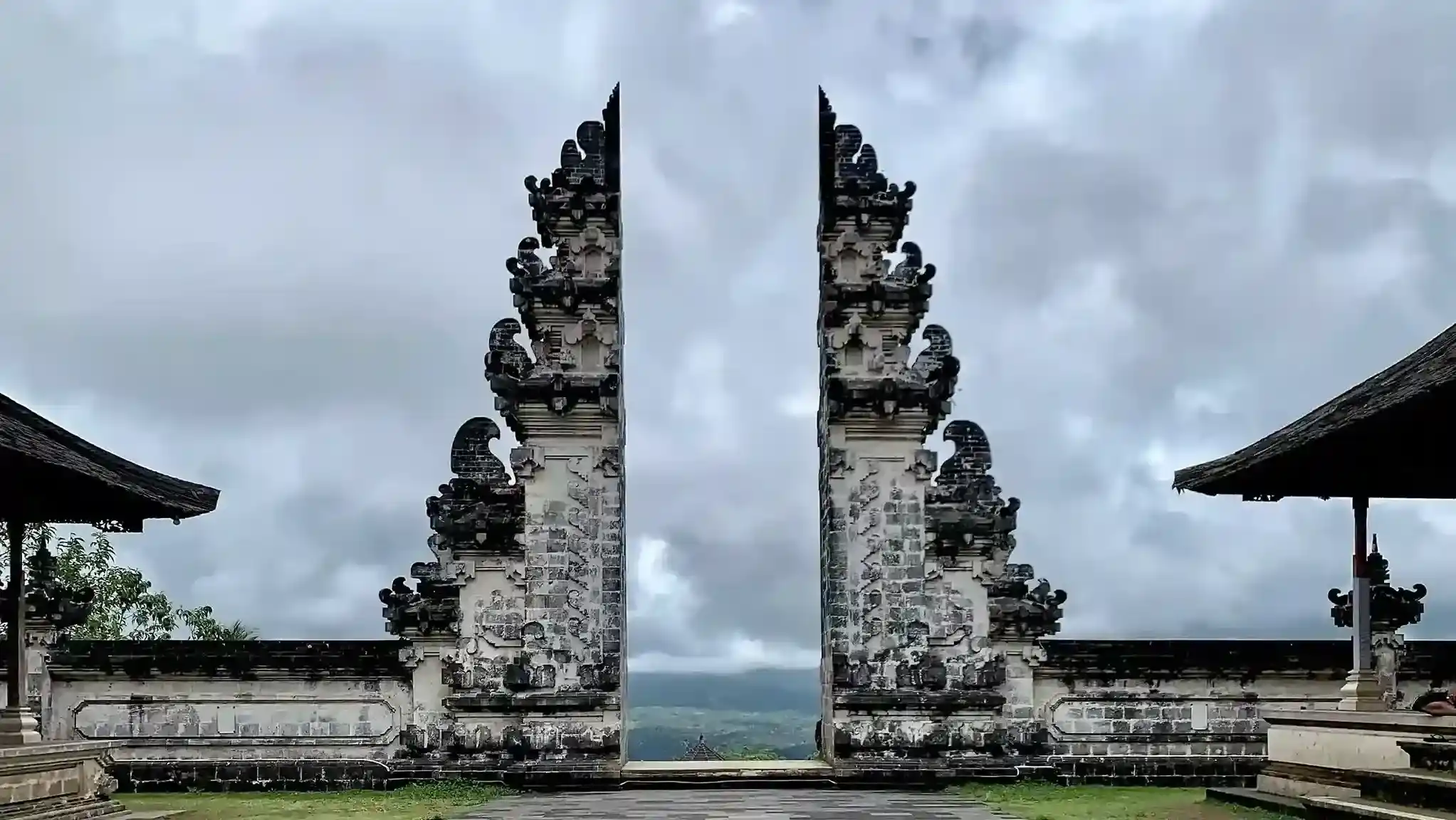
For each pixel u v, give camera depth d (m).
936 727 32.12
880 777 31.59
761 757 44.28
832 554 32.75
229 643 31.41
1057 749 32.12
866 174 34.06
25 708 22.03
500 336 33.22
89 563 49.12
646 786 31.58
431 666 31.89
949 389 33.03
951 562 32.81
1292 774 24.84
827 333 33.47
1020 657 32.34
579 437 32.88
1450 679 31.56
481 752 31.55
